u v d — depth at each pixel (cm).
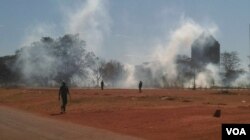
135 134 2183
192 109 3056
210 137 1917
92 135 2091
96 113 3328
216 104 3788
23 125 2542
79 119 2992
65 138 1977
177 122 2477
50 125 2550
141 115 2950
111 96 5106
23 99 5681
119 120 2819
